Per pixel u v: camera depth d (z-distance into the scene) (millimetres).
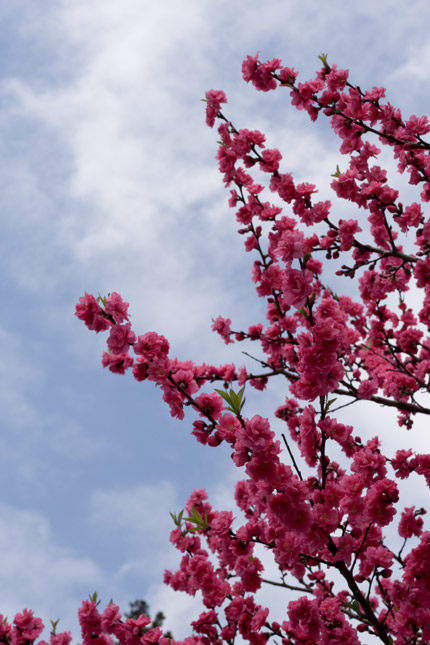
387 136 5590
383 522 3693
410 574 3920
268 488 3396
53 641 5266
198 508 6434
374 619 3922
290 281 3436
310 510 3361
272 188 6137
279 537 3838
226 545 4270
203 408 3805
